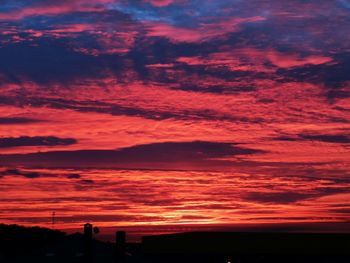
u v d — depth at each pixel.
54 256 33.94
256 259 34.16
